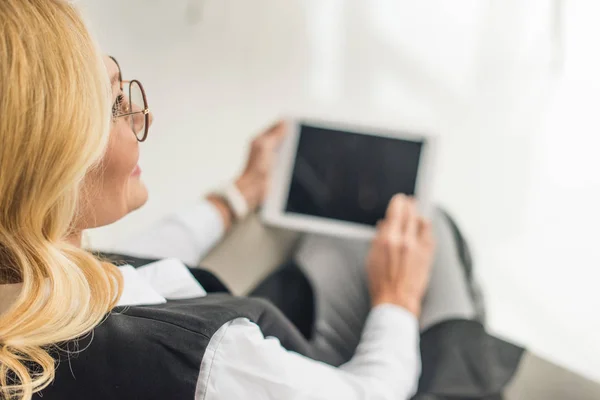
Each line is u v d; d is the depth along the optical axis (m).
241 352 0.48
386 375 0.65
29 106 0.40
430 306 0.89
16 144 0.40
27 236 0.43
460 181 1.20
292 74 1.38
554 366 0.89
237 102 1.38
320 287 0.94
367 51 1.36
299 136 0.98
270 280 0.96
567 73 1.20
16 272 0.46
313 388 0.51
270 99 1.37
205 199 0.98
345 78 1.36
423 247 0.84
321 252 0.97
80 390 0.46
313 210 0.97
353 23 1.38
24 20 0.40
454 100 1.28
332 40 1.38
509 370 0.88
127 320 0.47
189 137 1.35
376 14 1.36
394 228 0.85
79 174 0.43
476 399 0.82
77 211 0.49
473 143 1.22
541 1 1.23
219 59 1.41
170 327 0.47
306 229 0.96
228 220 0.97
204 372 0.46
